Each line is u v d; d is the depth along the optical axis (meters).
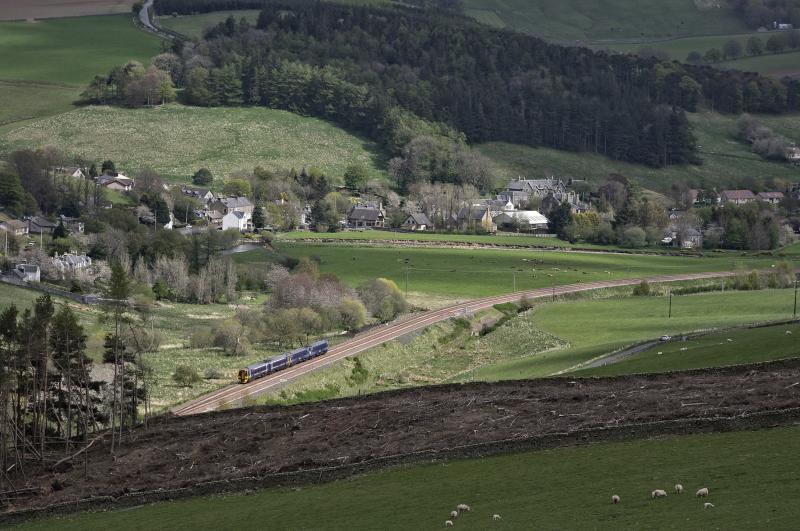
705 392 160.00
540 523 113.94
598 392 171.25
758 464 122.88
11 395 176.50
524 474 133.88
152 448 171.62
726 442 133.88
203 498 145.62
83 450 173.25
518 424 157.50
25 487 158.00
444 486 134.25
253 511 135.62
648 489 119.88
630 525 108.94
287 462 155.25
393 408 178.88
